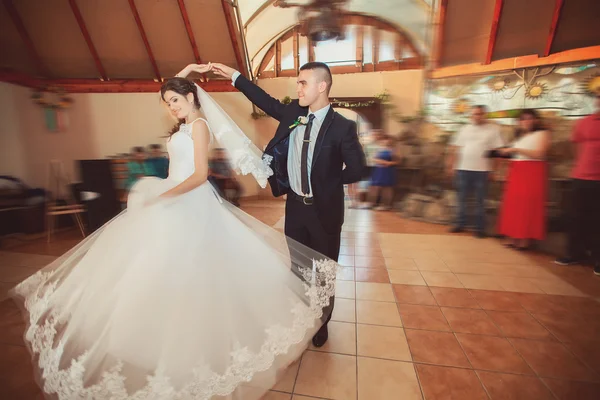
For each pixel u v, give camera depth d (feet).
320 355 6.18
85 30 20.81
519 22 20.16
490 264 10.91
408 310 7.90
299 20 16.92
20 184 17.33
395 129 27.66
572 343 6.56
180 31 21.66
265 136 25.25
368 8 25.34
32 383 5.43
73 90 22.81
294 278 5.55
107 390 3.89
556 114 19.45
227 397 4.42
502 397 5.17
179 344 4.10
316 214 5.99
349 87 28.40
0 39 20.29
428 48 24.91
